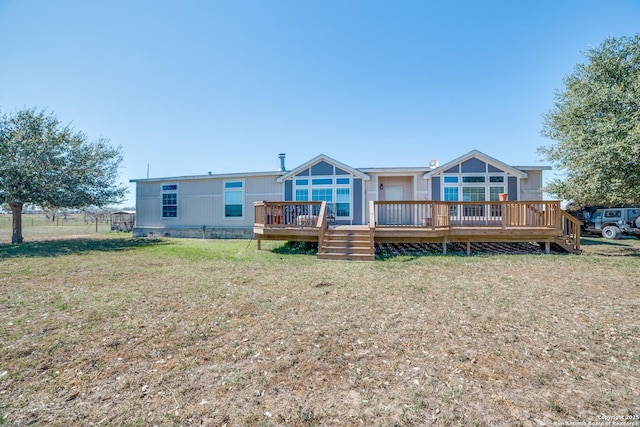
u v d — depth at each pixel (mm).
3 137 12500
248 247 11312
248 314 4129
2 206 13688
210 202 15727
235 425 1966
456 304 4504
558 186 11422
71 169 13938
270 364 2779
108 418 2043
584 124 9938
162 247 11383
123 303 4609
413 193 13641
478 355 2920
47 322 3824
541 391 2324
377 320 3875
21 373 2623
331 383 2463
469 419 2002
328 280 6078
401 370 2652
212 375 2596
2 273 6844
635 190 8672
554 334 3406
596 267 7273
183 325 3738
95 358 2898
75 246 11797
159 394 2324
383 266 7551
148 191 16828
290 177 14320
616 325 3662
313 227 9719
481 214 11797
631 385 2393
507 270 6973
